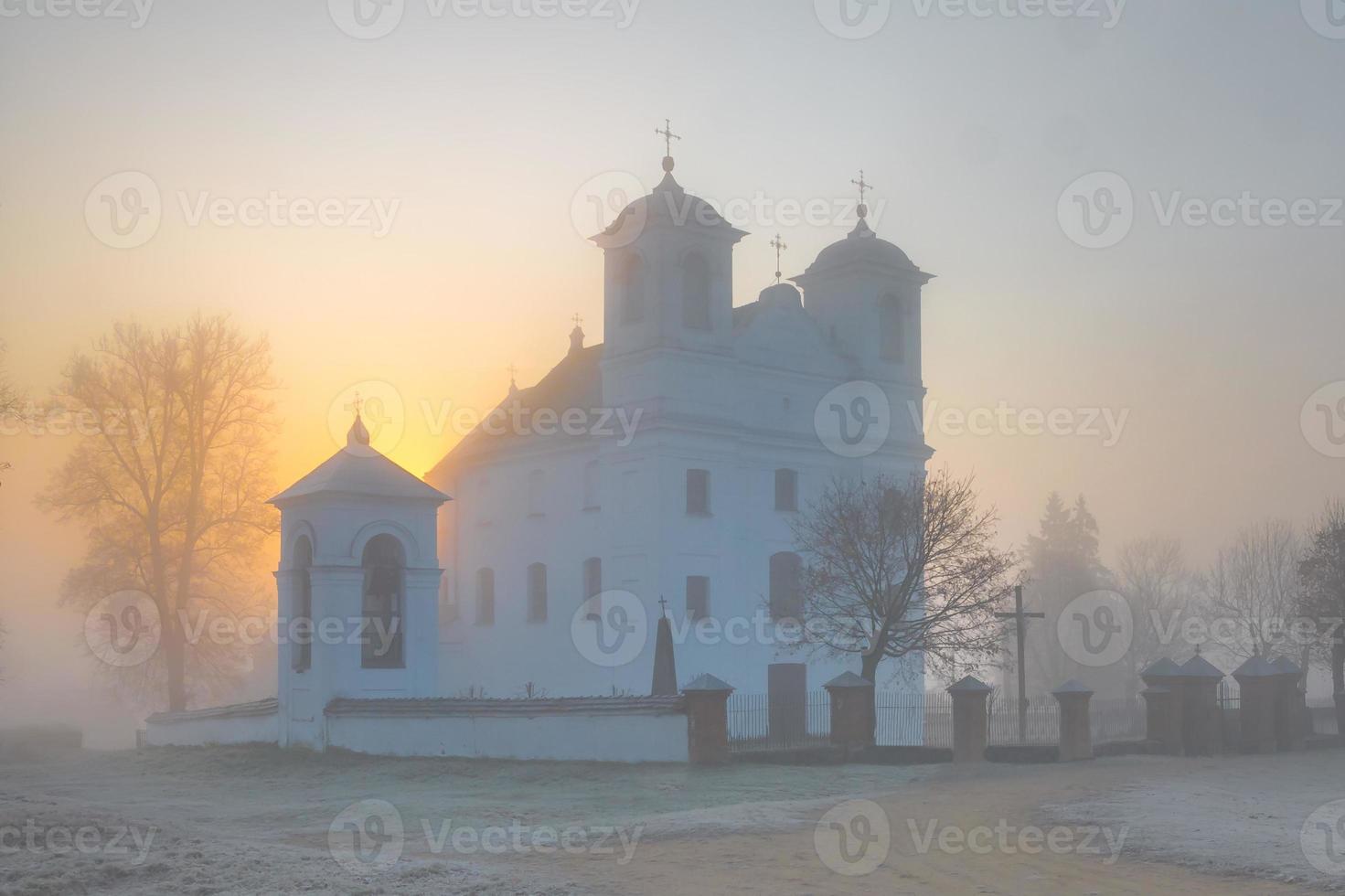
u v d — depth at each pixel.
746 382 49.66
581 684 49.97
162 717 42.84
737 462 48.84
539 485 53.66
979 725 29.66
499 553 55.34
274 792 27.00
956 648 40.44
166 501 52.78
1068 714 30.73
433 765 29.42
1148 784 23.80
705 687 27.53
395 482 35.16
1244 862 15.20
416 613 35.12
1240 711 36.19
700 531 47.38
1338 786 24.02
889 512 41.44
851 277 53.41
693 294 48.50
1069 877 14.66
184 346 52.59
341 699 33.50
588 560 50.56
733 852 16.42
